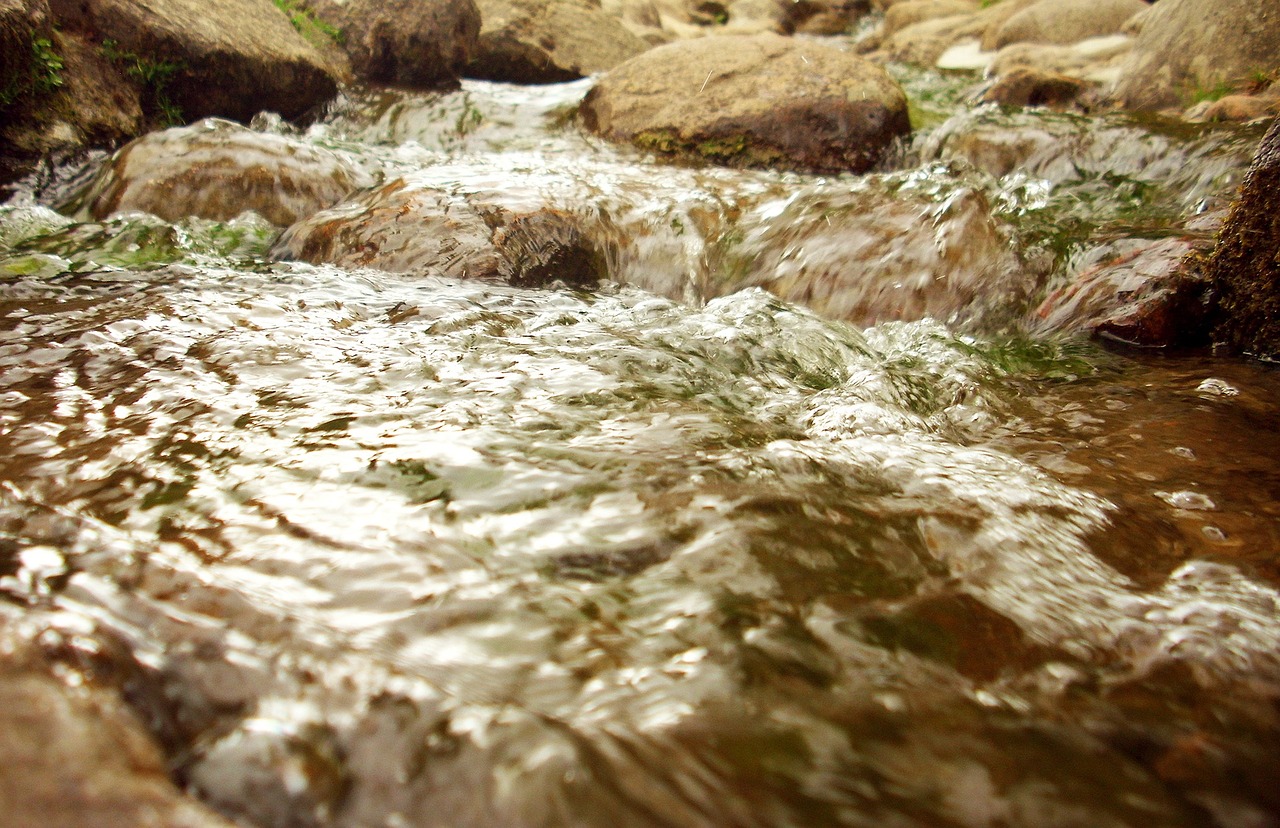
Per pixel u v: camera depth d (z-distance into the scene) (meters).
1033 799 1.14
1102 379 3.12
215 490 1.89
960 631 1.49
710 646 1.40
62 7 5.73
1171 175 5.39
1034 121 6.42
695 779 1.11
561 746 1.10
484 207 4.35
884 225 4.23
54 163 5.50
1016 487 2.11
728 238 4.53
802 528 1.79
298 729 1.10
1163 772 1.21
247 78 6.89
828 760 1.17
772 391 2.84
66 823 0.85
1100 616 1.59
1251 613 1.63
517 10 10.29
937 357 3.35
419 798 1.03
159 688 1.12
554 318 3.44
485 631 1.41
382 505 1.82
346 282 3.81
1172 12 7.61
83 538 1.43
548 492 1.89
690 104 7.07
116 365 2.69
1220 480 2.26
